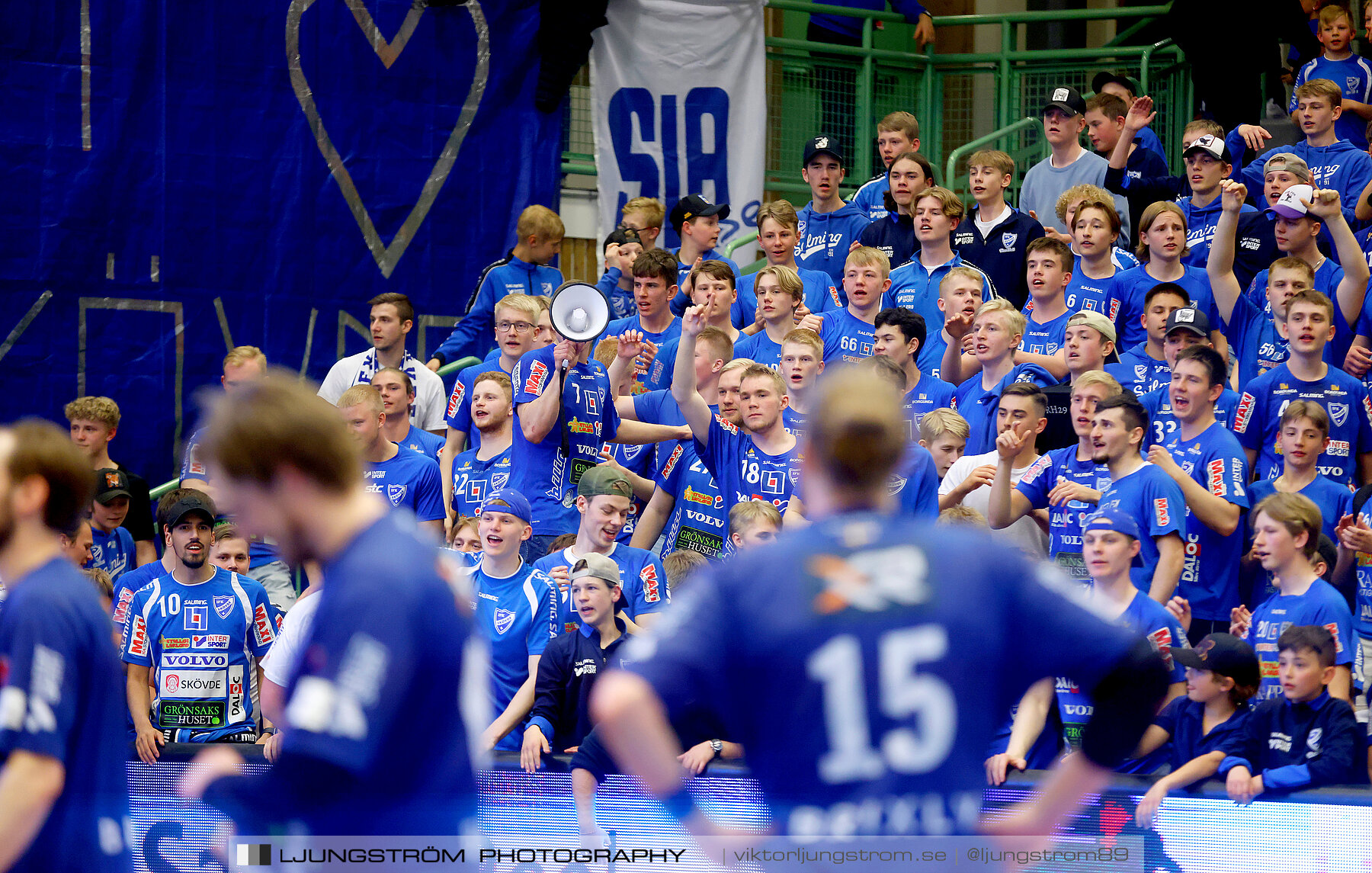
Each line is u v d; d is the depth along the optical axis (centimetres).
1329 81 3438
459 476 2639
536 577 2097
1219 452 2256
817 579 749
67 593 986
